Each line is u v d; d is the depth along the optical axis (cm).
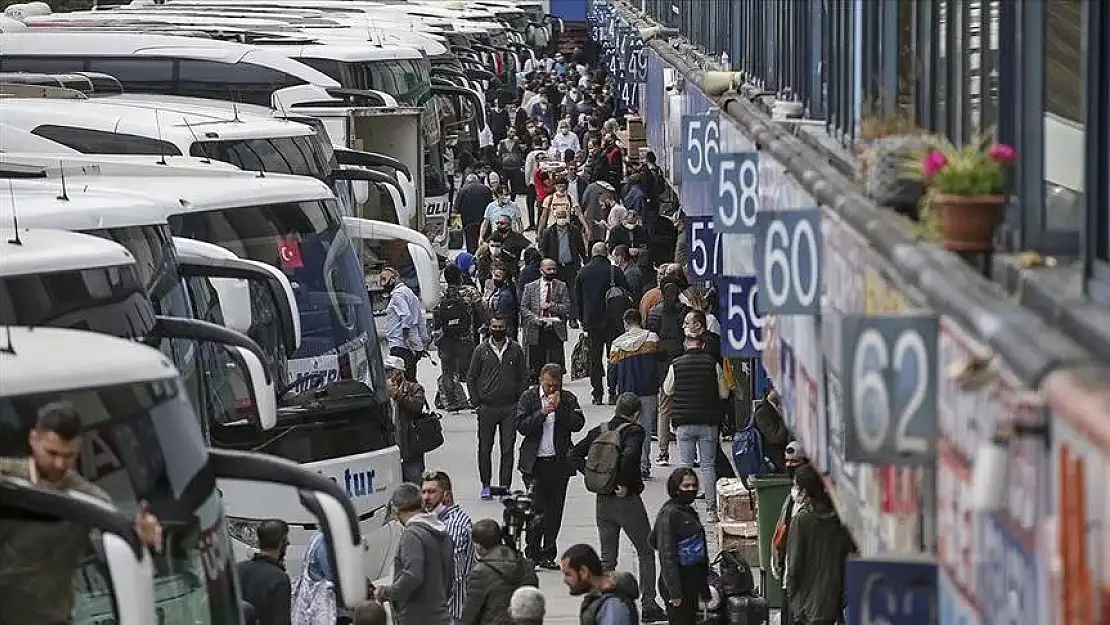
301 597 3238
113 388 2070
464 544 3334
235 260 3416
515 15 14762
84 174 4075
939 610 1507
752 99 3669
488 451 4762
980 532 1333
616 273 5922
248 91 6306
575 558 2919
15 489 1808
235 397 3709
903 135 1931
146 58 6306
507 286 5994
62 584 1944
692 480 3444
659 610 3828
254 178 4006
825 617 3011
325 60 6662
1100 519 1033
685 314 5169
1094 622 1047
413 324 5547
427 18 10756
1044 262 1517
